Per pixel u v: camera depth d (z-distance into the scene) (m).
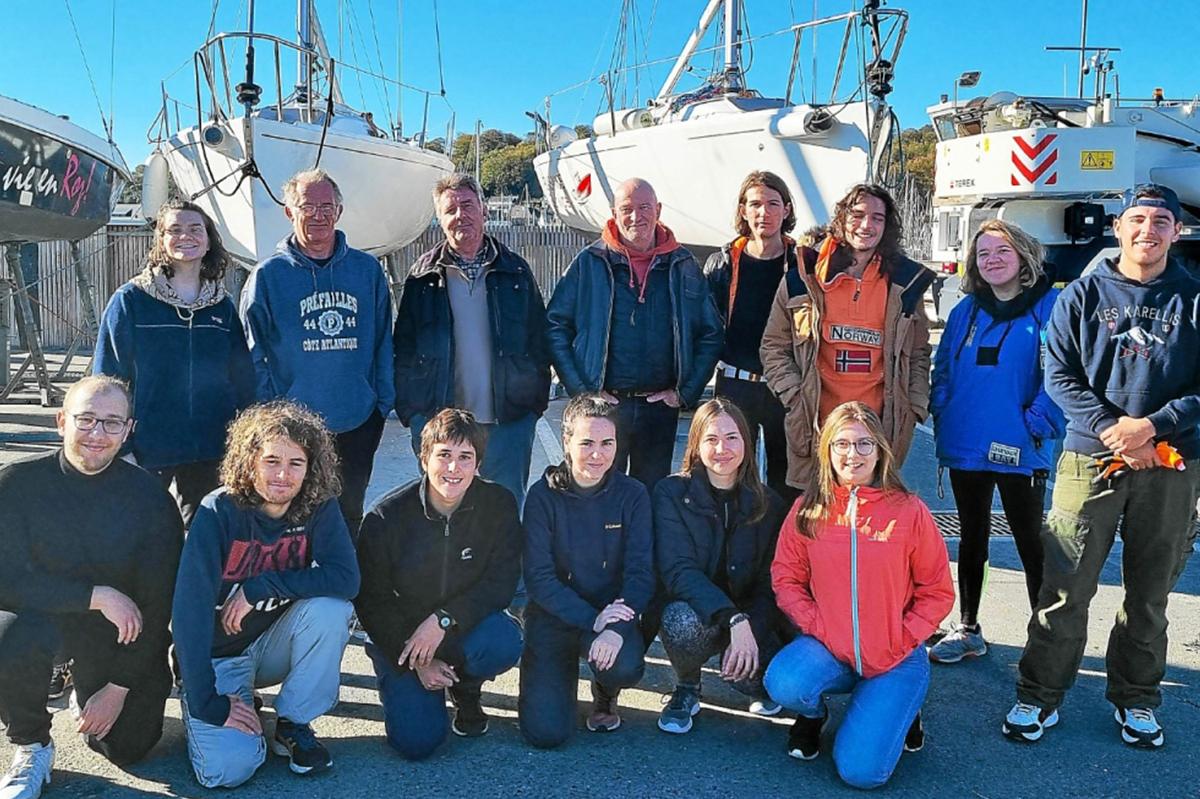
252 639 3.00
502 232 16.89
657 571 3.38
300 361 3.77
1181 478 2.98
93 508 2.85
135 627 2.80
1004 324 3.70
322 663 2.89
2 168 6.27
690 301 4.07
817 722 3.07
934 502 6.41
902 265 3.83
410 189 9.49
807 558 3.12
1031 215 11.52
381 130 10.57
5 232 6.98
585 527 3.30
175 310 3.57
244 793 2.77
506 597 3.19
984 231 3.70
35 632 2.71
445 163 10.06
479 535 3.17
